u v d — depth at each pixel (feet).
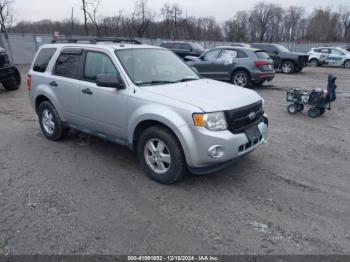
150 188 13.41
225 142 12.12
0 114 25.77
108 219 11.18
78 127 17.29
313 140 20.08
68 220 11.09
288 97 27.40
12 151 17.44
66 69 17.24
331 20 235.61
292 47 159.22
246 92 14.47
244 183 13.99
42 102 19.01
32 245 9.81
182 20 146.82
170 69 16.30
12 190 13.12
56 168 15.30
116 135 15.19
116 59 14.79
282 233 10.56
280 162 16.39
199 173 12.63
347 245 10.00
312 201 12.59
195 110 12.01
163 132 12.96
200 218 11.33
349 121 25.09
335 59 80.79
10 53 74.38
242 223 11.07
